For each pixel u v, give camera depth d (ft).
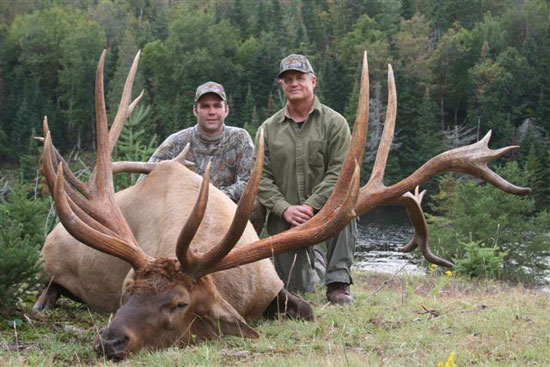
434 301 19.30
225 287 16.14
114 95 248.32
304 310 17.25
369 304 19.52
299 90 21.26
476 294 26.35
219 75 267.59
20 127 218.59
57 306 20.74
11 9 360.07
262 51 262.67
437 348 14.10
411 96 223.51
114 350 13.41
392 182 196.75
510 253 67.00
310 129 21.47
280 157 21.58
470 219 68.28
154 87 267.18
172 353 13.60
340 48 289.94
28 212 24.93
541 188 145.07
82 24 280.72
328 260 20.68
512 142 208.33
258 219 23.35
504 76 228.63
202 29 271.69
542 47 244.22
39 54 292.81
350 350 14.35
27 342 15.61
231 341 14.62
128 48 265.95
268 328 16.12
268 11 344.69
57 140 237.25
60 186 14.46
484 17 291.17
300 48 276.21
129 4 362.53
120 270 18.85
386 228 119.34
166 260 14.57
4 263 17.37
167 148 25.88
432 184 160.35
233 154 26.07
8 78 285.84
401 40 258.98
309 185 21.53
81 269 19.98
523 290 28.86
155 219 18.02
